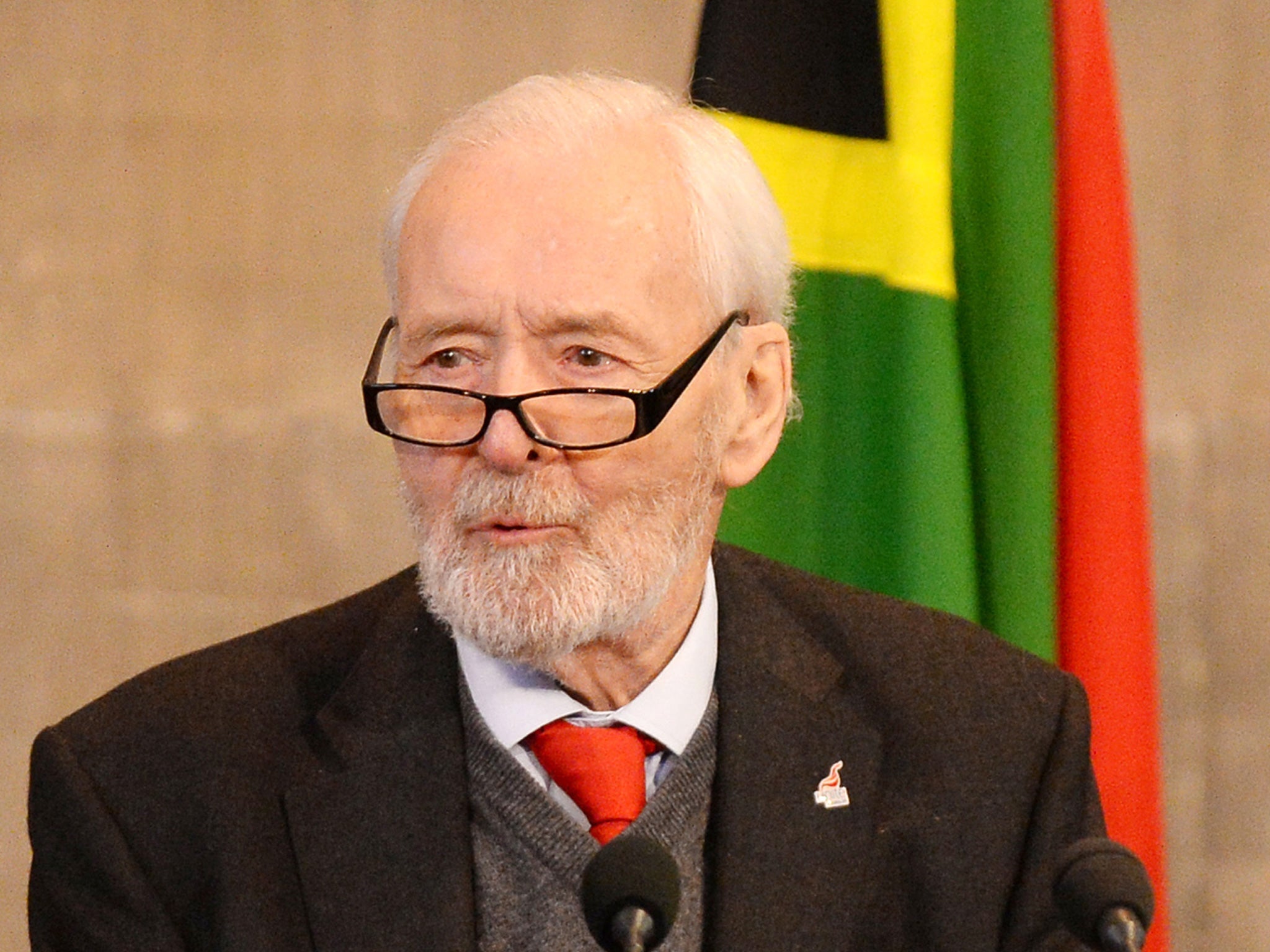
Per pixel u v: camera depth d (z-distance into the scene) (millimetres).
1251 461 10188
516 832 4812
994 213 6254
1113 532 6289
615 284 4477
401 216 4859
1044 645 6191
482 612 4473
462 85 10727
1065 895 3781
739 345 4883
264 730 5008
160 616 10859
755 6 6242
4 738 10828
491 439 4398
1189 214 10250
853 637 5559
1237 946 10141
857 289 6195
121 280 10883
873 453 6191
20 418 10859
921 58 6121
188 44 10836
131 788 4824
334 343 10812
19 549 10844
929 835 5105
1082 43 6391
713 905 4828
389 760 4898
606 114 4723
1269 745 10172
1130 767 6289
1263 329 10195
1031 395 6211
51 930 4770
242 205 10844
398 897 4688
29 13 10859
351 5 10750
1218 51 10211
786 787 5020
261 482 10828
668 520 4648
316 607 10773
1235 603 10188
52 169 10875
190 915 4742
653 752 5012
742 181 4879
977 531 6363
